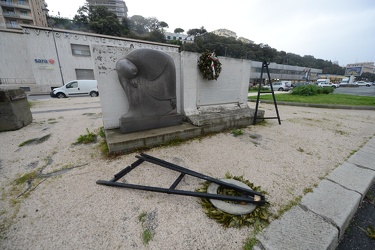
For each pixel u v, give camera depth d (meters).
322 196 1.89
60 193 1.91
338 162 2.69
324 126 4.76
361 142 3.56
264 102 10.00
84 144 3.29
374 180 2.32
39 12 34.50
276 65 45.69
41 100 10.82
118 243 1.34
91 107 7.95
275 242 1.36
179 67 3.97
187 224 1.53
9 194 1.90
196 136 3.71
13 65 19.17
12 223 1.52
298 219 1.58
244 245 1.35
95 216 1.60
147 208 1.70
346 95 13.43
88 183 2.09
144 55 3.14
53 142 3.39
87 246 1.32
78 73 20.33
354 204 1.77
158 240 1.38
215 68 4.09
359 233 1.63
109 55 3.15
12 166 2.49
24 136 3.72
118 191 1.95
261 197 1.74
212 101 4.62
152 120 3.47
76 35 19.06
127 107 3.54
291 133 4.09
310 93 13.10
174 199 1.84
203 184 2.09
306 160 2.74
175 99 3.72
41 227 1.48
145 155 2.54
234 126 4.41
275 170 2.44
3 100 3.92
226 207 1.69
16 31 18.61
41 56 18.22
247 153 2.96
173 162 2.61
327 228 1.48
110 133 3.23
